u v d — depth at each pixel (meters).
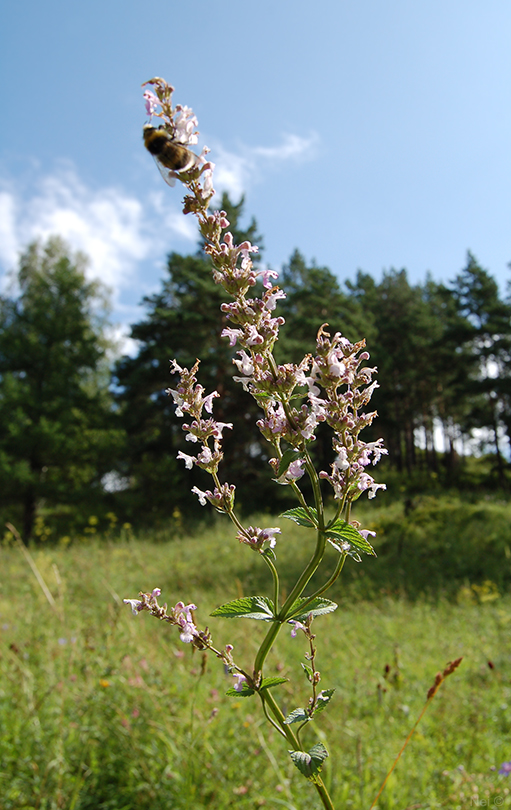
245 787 2.71
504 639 6.15
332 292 28.80
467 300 29.08
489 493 23.36
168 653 4.16
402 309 38.09
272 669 3.95
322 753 1.19
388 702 4.05
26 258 28.39
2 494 19.23
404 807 2.65
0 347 21.75
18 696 3.40
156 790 2.65
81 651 3.91
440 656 5.54
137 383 21.38
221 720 3.25
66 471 20.61
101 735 3.03
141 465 20.58
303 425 1.30
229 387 21.12
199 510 20.47
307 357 1.37
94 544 14.66
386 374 28.89
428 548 12.23
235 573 10.66
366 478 1.29
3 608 6.16
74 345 22.97
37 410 20.70
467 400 30.23
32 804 2.58
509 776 2.83
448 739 3.50
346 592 9.31
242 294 1.32
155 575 10.52
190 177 1.32
